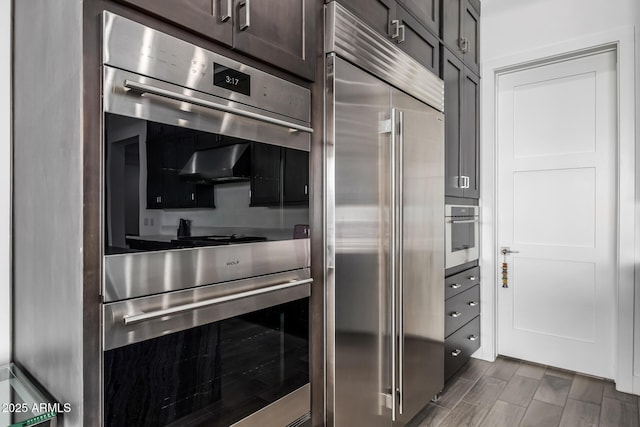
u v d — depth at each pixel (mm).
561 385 2438
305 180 1358
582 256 2605
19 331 1161
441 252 2164
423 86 2006
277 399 1250
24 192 1113
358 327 1530
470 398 2270
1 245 1188
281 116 1260
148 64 895
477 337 2834
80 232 806
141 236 886
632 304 2307
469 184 2693
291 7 1297
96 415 818
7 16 1188
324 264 1435
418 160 1956
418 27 2021
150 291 903
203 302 987
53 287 936
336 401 1429
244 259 1132
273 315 1233
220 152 1061
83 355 803
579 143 2617
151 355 907
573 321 2645
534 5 2646
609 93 2504
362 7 1592
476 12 2783
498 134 2924
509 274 2895
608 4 2373
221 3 1056
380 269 1652
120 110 846
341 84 1450
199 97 1005
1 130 1186
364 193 1567
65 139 867
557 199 2703
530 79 2797
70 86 843
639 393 2281
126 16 868
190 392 992
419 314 1947
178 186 958
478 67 2844
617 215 2387
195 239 999
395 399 1728
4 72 1188
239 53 1124
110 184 834
